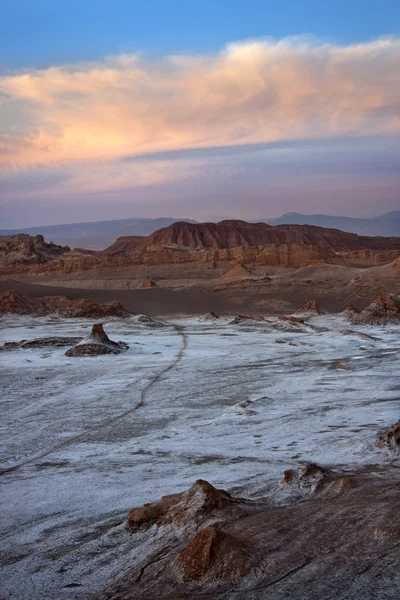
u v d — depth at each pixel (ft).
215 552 27.30
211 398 99.45
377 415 77.56
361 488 37.60
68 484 51.65
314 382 110.83
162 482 49.70
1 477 57.00
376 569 25.70
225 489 44.27
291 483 40.60
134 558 30.63
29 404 99.14
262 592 25.00
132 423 82.84
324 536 29.32
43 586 28.94
